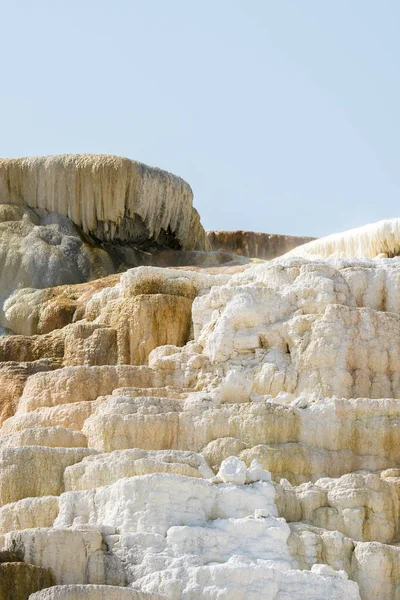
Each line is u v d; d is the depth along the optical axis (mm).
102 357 62281
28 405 56688
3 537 43344
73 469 47188
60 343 64375
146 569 41500
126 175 85000
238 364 55812
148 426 50219
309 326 55594
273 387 54531
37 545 41656
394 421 50156
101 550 42094
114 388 55906
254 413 49906
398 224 70812
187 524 43375
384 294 57875
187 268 72688
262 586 40750
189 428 50375
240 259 82812
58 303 71312
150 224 86500
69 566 41656
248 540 43188
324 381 54312
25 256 79438
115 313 62906
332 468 49438
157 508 43438
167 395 53438
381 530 46219
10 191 84562
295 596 41000
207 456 49281
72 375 56375
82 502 44594
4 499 47562
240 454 48875
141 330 61844
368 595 43812
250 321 56469
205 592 40406
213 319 58281
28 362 62250
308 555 43719
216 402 51281
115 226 85125
